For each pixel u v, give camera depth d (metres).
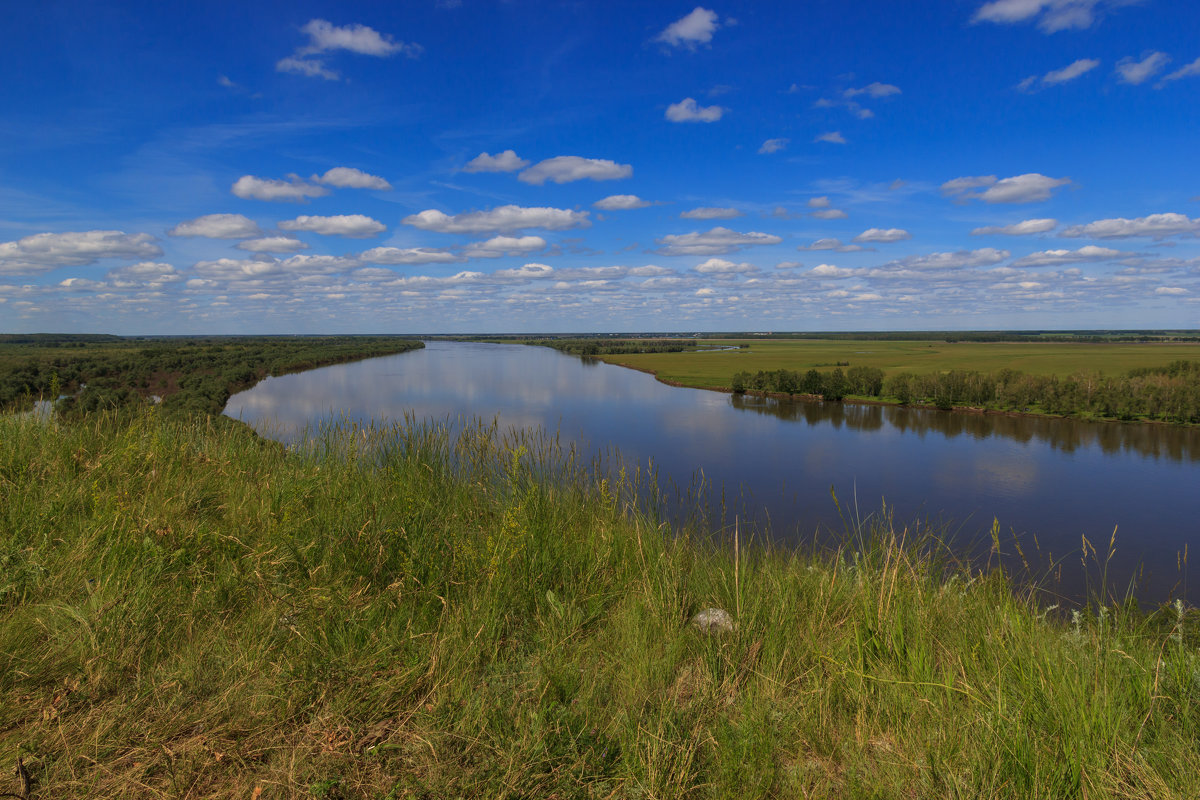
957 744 2.74
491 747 2.60
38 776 2.34
